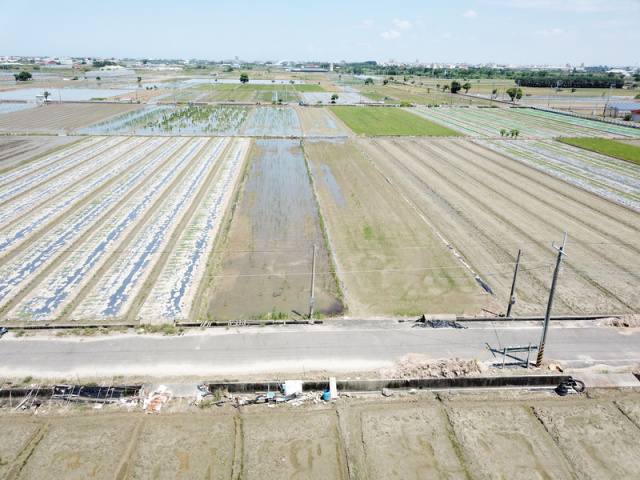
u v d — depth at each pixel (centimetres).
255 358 1734
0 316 1989
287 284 2320
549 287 2331
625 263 2594
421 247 2761
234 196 3597
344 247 2747
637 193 3872
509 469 1341
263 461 1345
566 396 1641
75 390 1549
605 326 1986
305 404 1568
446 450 1405
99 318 1994
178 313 2045
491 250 2741
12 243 2694
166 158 4672
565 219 3247
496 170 4538
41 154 4709
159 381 1612
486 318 2009
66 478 1279
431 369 1698
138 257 2559
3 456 1343
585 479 1312
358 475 1302
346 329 1923
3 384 1566
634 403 1608
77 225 2975
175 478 1284
